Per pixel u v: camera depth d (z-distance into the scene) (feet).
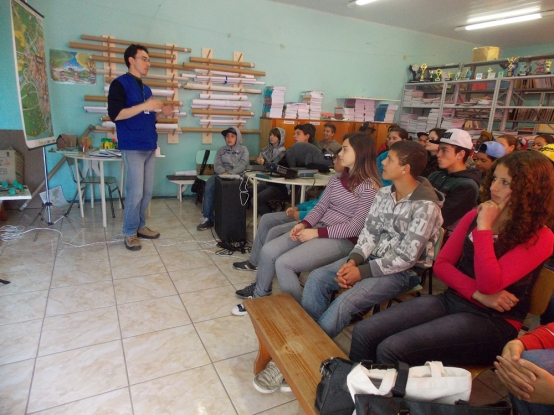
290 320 4.84
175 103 14.12
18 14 8.82
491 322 4.02
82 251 9.42
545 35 18.53
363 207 6.26
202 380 5.22
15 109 12.06
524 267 3.83
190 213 13.42
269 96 15.26
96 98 12.90
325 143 14.84
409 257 4.91
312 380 3.78
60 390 4.88
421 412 2.84
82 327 6.26
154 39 13.48
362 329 4.33
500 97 17.19
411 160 5.00
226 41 14.67
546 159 3.80
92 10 12.42
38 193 12.82
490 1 13.88
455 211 7.06
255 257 8.51
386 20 17.12
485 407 2.86
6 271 8.07
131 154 9.29
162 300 7.28
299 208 8.14
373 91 18.72
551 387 3.02
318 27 16.30
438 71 18.08
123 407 4.66
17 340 5.82
